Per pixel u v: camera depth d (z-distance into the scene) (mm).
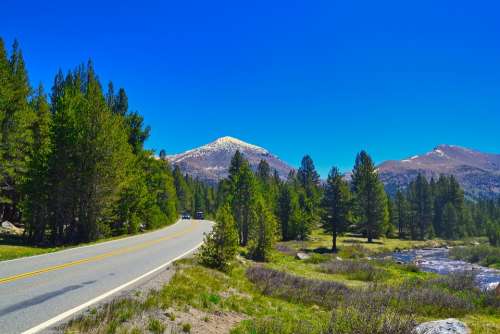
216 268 18688
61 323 7547
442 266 40969
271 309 12984
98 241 29188
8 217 40906
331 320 9859
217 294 12914
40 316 7984
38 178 30297
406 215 94562
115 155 31922
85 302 9367
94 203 32031
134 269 15258
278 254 37406
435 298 15633
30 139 30656
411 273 29625
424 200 97250
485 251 47531
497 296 16578
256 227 31625
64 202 31734
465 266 41094
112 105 47625
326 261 35250
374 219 74812
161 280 12945
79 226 32375
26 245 28609
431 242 80062
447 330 10445
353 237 82438
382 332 9438
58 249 22156
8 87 29391
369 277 25875
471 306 15180
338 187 60875
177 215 84312
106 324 7539
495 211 130875
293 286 17312
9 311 8273
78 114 31641
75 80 45906
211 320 9805
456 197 108375
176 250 23594
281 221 72812
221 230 19062
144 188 42000
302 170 120688
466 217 107812
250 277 18688
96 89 33031
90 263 16469
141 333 7488
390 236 93375
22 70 34844
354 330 9430
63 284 11562
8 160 30516
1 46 28766
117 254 20328
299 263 33281
